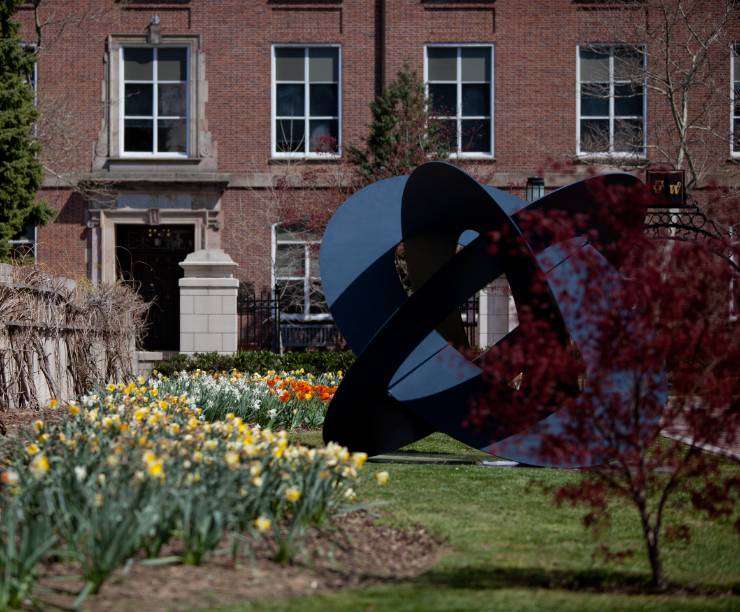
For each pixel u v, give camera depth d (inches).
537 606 218.5
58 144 1069.8
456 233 460.4
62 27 1075.3
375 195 478.3
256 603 213.3
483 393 434.9
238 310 1085.1
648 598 232.7
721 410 255.1
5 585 202.2
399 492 372.8
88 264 1101.7
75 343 660.7
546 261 322.3
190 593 219.5
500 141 1118.4
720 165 1107.3
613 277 253.9
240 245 1109.7
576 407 246.8
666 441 478.0
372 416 438.3
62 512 243.1
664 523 328.8
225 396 543.2
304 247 1110.4
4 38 837.8
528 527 315.0
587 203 370.3
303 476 288.4
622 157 1085.8
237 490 272.2
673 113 1011.9
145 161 1112.8
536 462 409.7
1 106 830.5
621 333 243.3
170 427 349.7
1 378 546.0
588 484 251.6
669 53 1030.4
